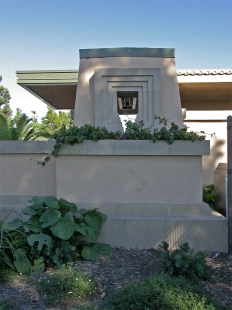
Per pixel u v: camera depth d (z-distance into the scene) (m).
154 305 3.21
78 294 3.65
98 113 6.74
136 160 5.46
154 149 5.36
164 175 5.43
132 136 5.52
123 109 7.29
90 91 6.95
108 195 5.50
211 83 8.24
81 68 6.98
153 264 4.58
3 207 5.75
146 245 5.26
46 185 6.02
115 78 6.71
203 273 4.09
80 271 4.08
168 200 5.45
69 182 5.54
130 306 3.23
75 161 5.52
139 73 6.68
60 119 24.70
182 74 8.12
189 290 3.47
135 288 3.44
